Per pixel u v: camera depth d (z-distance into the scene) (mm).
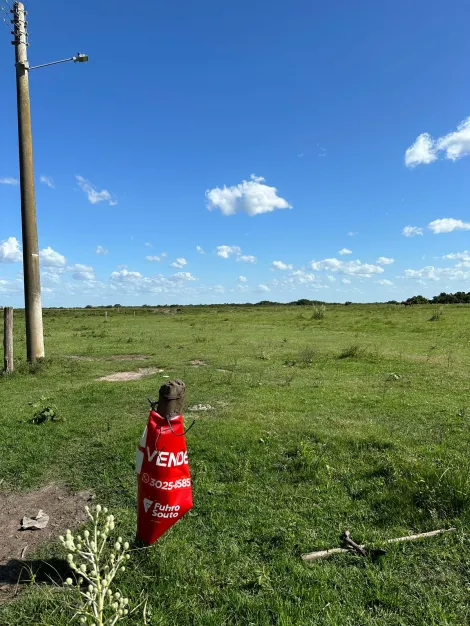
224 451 5852
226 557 3615
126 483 5078
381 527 4059
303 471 5242
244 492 4766
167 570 3375
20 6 12742
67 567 3568
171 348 17594
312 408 8180
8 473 5477
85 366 13312
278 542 3822
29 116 13062
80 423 7254
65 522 4336
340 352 15867
